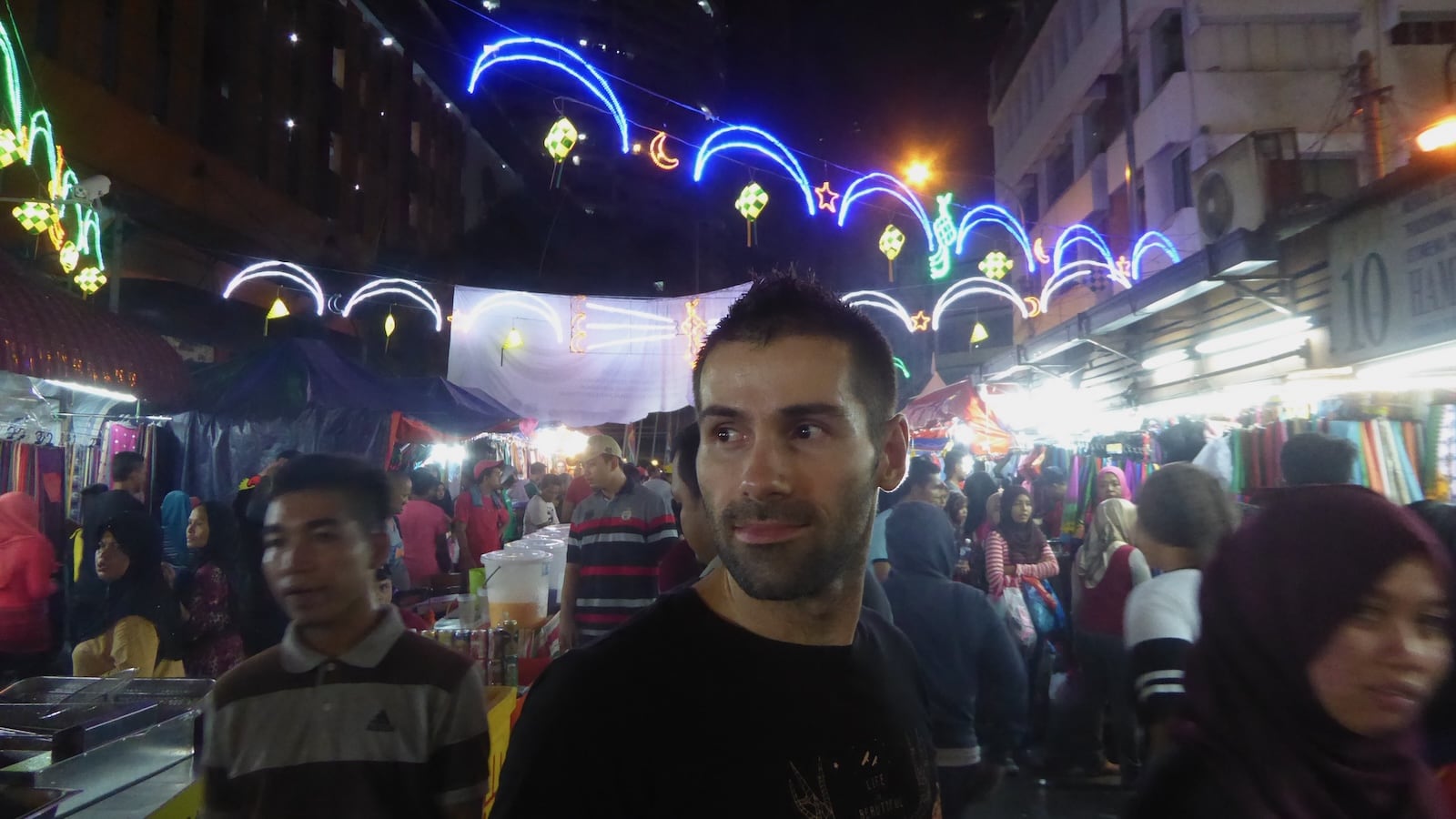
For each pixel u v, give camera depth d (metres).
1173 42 15.64
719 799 1.03
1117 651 4.51
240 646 3.46
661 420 15.51
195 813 1.96
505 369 8.48
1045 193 22.58
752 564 1.04
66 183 7.06
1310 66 14.25
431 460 11.02
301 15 18.88
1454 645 1.32
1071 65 19.61
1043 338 10.33
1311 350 6.01
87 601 4.65
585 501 4.78
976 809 4.75
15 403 5.82
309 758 1.70
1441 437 4.32
